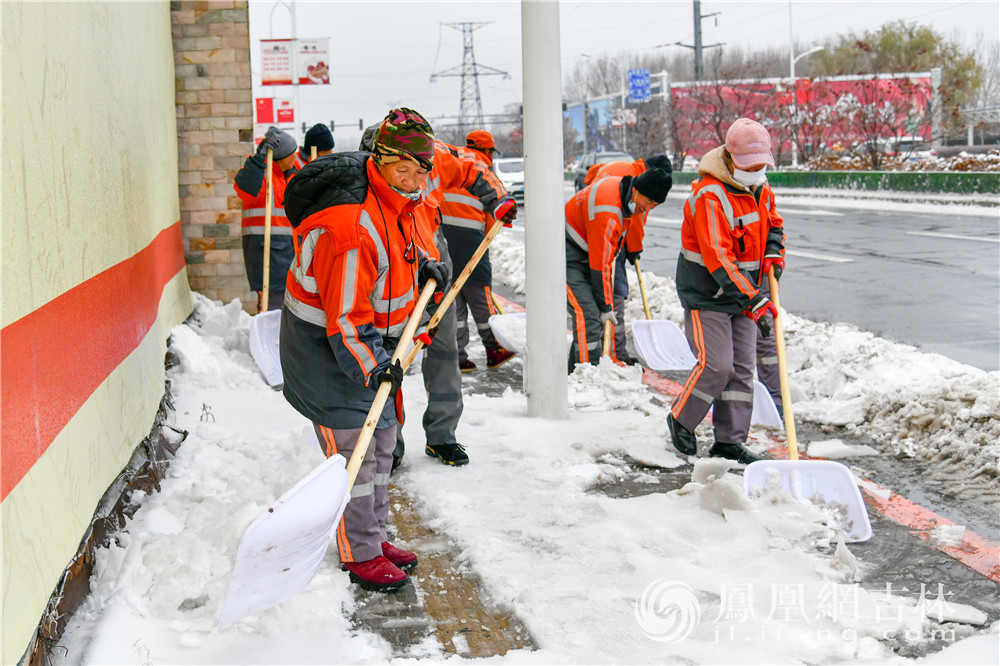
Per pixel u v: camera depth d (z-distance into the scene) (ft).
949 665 8.96
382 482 11.59
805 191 88.79
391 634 10.04
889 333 26.32
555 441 16.34
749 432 17.25
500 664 9.23
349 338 10.10
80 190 10.99
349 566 11.21
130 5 16.93
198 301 25.12
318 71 65.36
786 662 9.11
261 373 20.77
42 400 8.73
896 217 61.26
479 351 25.67
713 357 15.06
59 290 9.57
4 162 8.10
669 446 16.07
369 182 10.42
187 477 13.78
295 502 9.18
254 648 9.39
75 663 8.77
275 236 22.61
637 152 155.12
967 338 25.29
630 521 12.70
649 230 61.16
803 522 12.14
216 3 24.71
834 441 16.37
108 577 10.26
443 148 15.76
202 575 10.50
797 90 117.80
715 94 131.13
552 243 17.47
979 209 62.28
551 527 12.61
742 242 15.02
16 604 7.66
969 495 13.85
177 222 23.79
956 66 111.24
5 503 7.53
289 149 22.25
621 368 20.13
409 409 18.71
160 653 9.17
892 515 13.07
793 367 20.92
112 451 11.63
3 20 8.39
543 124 17.20
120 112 14.69
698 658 9.23
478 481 14.49
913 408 16.69
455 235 21.62
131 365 13.41
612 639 9.64
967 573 11.18
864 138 110.01
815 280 36.32
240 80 25.00
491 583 11.00
